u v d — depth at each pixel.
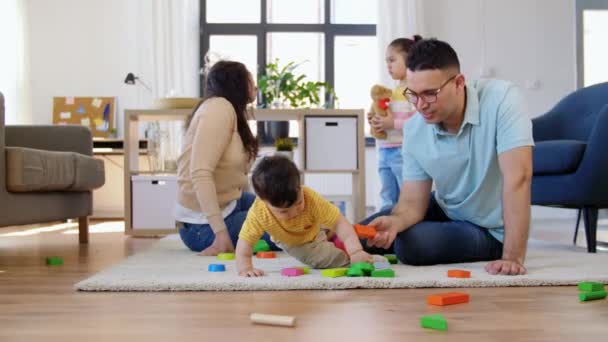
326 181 5.48
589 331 1.05
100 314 1.22
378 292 1.45
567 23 5.57
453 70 1.66
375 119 3.04
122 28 5.48
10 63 5.08
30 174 2.48
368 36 5.70
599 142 2.54
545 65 5.58
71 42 5.48
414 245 1.84
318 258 1.80
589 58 5.50
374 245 1.82
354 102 5.72
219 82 2.34
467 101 1.76
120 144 5.11
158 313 1.22
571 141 2.72
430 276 1.60
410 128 1.91
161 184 3.50
